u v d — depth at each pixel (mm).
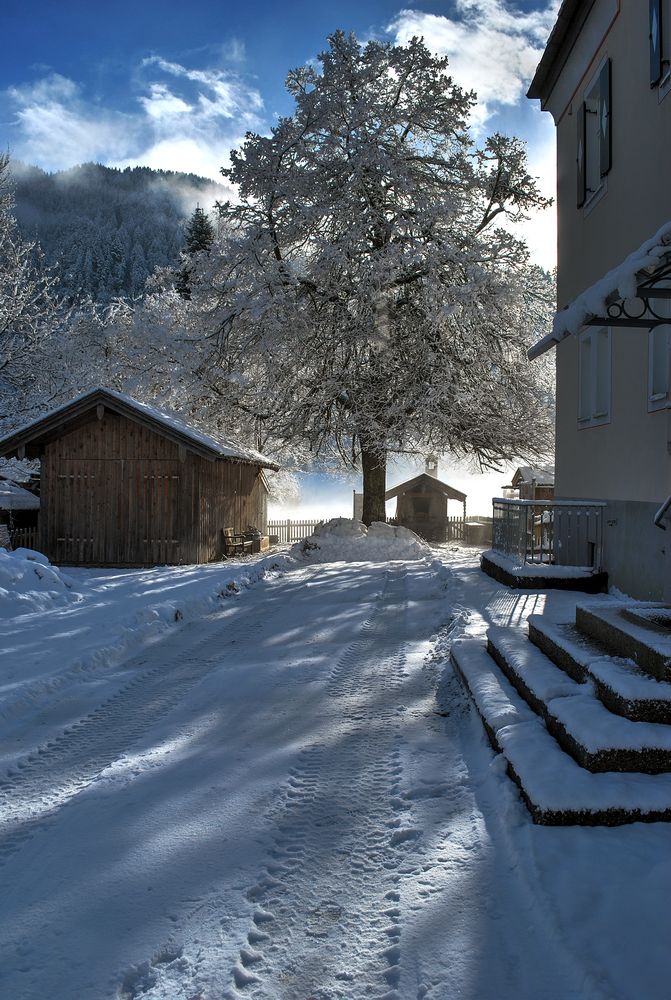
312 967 2664
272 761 4742
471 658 6461
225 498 22000
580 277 12281
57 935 2898
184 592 11828
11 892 3229
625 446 10055
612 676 4289
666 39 8633
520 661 5441
